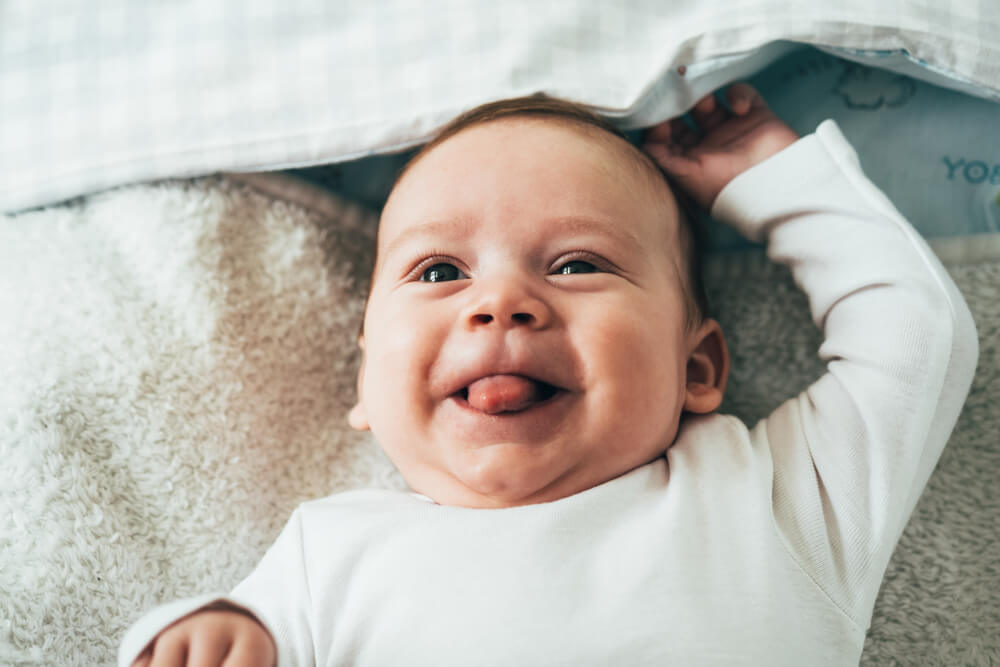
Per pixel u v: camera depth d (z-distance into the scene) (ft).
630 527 2.65
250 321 3.54
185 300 3.45
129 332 3.37
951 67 3.21
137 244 3.52
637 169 3.08
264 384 3.50
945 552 3.18
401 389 2.72
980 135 3.53
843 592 2.66
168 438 3.28
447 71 3.38
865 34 3.18
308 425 3.57
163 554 3.18
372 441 3.59
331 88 3.45
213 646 2.09
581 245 2.80
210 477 3.30
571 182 2.87
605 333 2.65
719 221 3.52
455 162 2.96
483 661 2.45
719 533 2.64
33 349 3.26
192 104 3.53
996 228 3.50
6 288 3.40
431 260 2.87
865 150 3.61
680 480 2.77
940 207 3.54
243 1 3.58
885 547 2.74
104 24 3.68
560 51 3.33
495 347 2.58
